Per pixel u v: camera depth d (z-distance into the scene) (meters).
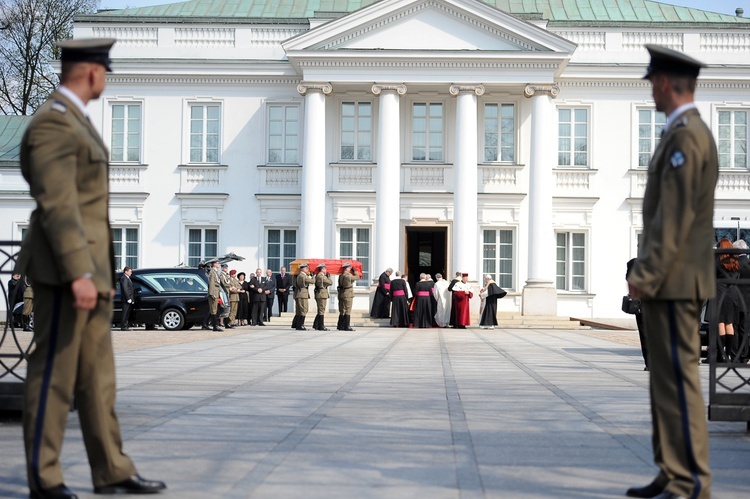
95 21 40.41
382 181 37.69
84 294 5.26
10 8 53.94
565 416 9.52
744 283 8.48
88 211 5.59
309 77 38.03
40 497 5.46
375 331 31.88
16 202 40.66
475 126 37.84
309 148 38.06
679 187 5.52
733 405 8.36
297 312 31.77
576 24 40.22
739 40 40.22
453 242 37.91
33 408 5.46
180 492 5.80
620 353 20.42
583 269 39.94
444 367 16.05
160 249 40.03
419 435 8.17
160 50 40.38
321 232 38.09
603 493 5.90
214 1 43.84
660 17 42.66
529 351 21.09
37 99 55.72
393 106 37.81
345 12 40.25
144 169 40.09
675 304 5.64
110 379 5.79
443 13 38.03
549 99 37.81
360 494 5.80
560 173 39.72
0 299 39.81
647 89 39.88
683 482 5.57
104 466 5.74
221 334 27.80
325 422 8.90
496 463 6.89
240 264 39.88
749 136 40.16
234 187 39.97
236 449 7.34
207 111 40.28
